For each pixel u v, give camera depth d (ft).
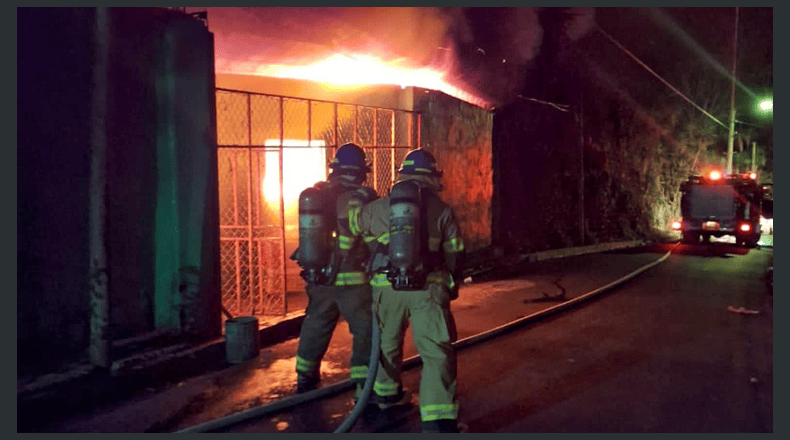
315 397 15.97
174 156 18.19
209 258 18.71
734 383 17.28
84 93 15.57
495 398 16.12
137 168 17.29
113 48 16.05
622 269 40.19
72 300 15.44
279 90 29.32
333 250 15.38
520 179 44.75
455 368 13.60
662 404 15.64
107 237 15.72
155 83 17.75
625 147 65.31
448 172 35.50
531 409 15.31
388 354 14.74
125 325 17.19
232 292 27.12
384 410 15.08
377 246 14.48
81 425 13.98
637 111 67.41
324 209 15.15
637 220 68.85
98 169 15.65
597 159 59.11
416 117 32.12
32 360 14.75
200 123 18.38
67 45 15.17
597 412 15.08
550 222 50.14
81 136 15.52
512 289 32.07
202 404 15.44
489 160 40.47
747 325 24.31
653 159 72.95
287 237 29.99
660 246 59.72
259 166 27.14
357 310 15.56
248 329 19.15
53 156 14.96
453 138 35.86
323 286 15.78
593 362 19.33
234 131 27.86
